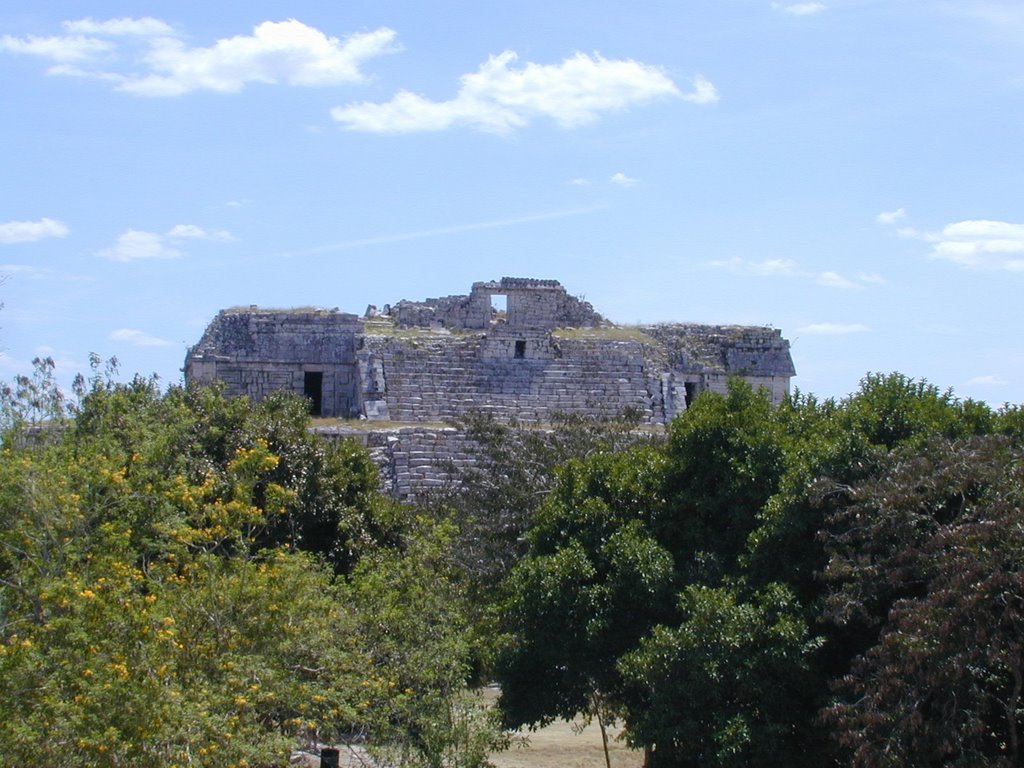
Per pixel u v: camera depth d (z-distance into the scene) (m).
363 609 38.00
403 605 38.66
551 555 41.34
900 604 32.62
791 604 36.06
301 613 33.03
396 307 88.44
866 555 34.78
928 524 34.84
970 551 31.34
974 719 30.58
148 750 27.67
